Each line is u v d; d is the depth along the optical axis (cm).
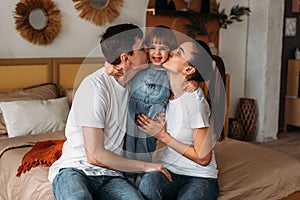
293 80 624
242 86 586
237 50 573
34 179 244
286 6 617
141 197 195
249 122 564
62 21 432
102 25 458
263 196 248
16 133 341
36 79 420
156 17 503
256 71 571
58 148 269
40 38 419
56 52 434
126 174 213
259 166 269
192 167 217
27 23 410
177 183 213
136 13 483
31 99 372
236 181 245
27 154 277
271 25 555
